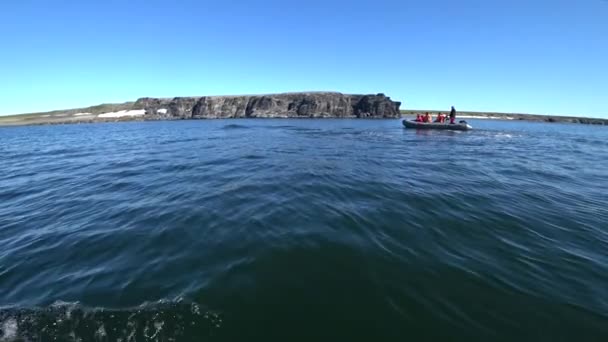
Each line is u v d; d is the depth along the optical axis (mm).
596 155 15992
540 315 3053
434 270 3795
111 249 4418
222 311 3033
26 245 4707
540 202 6758
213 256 4082
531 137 25844
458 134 25078
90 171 10797
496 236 4863
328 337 2752
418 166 10812
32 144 22109
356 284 3484
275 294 3293
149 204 6500
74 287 3486
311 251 4168
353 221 5266
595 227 5375
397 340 2727
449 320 2959
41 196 7680
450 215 5695
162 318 2947
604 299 3328
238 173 9477
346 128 34125
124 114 84000
